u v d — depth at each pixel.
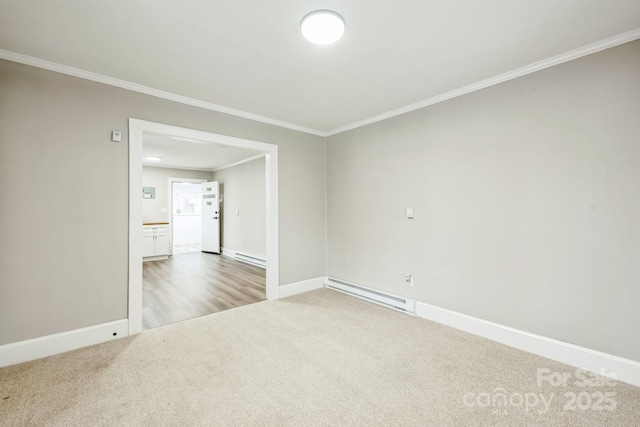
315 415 1.58
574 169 2.06
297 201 3.86
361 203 3.67
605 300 1.94
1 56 2.02
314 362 2.11
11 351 2.05
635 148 1.83
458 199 2.70
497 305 2.46
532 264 2.26
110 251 2.46
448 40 1.89
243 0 1.50
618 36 1.85
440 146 2.83
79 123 2.31
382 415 1.57
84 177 2.34
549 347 2.16
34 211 2.14
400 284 3.23
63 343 2.24
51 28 1.74
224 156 5.81
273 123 3.58
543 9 1.58
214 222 7.41
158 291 3.99
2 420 1.52
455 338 2.50
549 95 2.16
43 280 2.18
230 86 2.59
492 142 2.46
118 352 2.25
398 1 1.51
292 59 2.12
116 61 2.15
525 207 2.29
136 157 2.57
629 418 1.54
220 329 2.70
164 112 2.73
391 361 2.12
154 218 6.96
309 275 4.00
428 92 2.74
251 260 6.08
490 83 2.45
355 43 1.91
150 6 1.54
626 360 1.86
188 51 2.01
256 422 1.52
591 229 1.99
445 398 1.71
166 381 1.88
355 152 3.74
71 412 1.58
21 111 2.09
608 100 1.92
